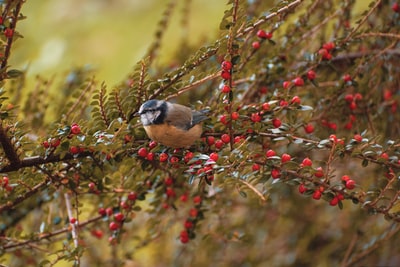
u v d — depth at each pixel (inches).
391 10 357.1
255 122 348.2
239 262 367.9
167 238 366.9
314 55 353.1
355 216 365.7
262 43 352.8
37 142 346.9
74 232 350.6
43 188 350.6
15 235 352.2
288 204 365.7
